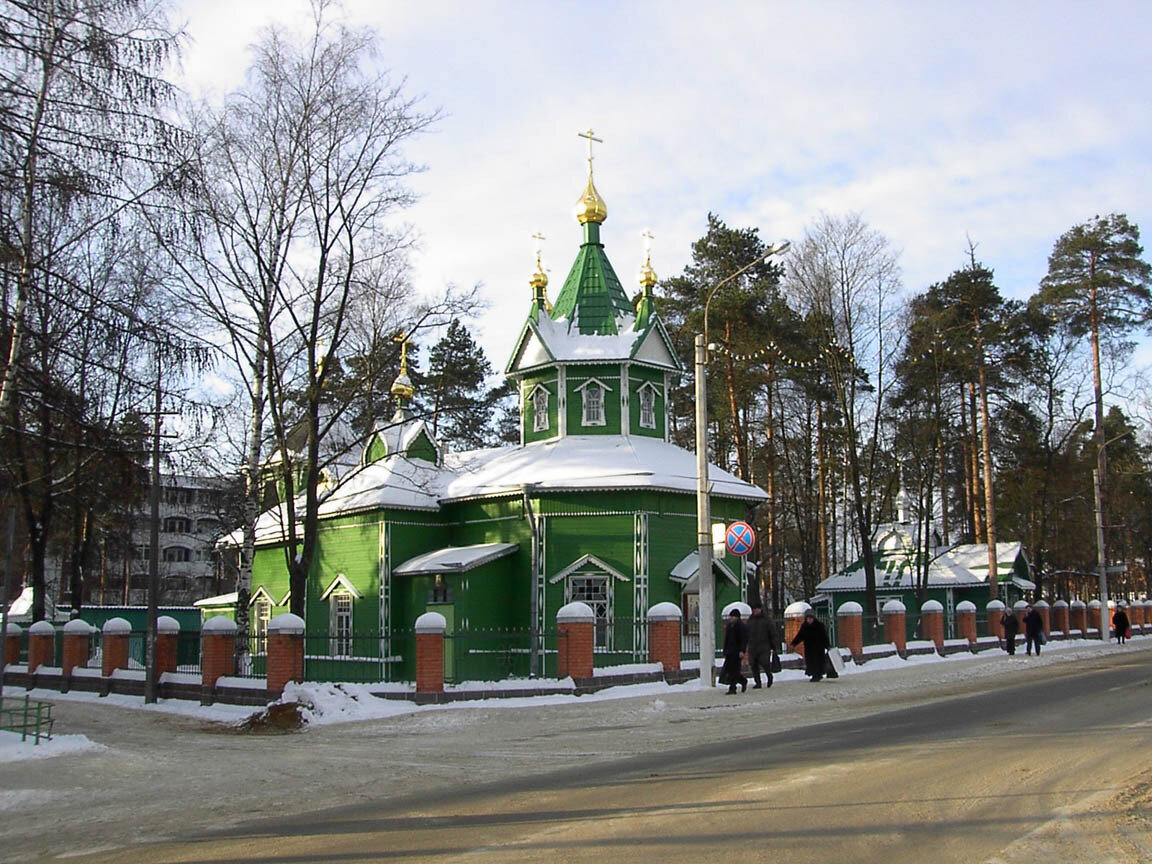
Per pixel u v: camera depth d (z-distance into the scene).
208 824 11.57
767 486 55.12
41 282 16.28
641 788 12.12
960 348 50.84
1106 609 49.72
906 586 55.50
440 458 40.16
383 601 35.84
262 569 43.06
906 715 18.95
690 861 8.61
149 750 18.14
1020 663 34.00
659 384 38.44
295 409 31.86
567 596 33.84
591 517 34.06
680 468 35.47
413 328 30.20
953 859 8.59
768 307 49.97
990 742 14.97
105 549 57.94
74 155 15.85
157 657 28.58
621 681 25.64
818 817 10.10
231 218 28.06
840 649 32.81
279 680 24.81
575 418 37.31
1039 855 8.70
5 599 18.30
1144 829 9.49
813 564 56.94
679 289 52.94
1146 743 14.62
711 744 16.25
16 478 22.94
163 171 17.03
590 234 39.72
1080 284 56.38
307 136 28.70
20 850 10.70
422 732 19.91
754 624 25.92
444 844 9.60
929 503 50.69
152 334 16.91
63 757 16.94
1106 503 58.88
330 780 14.37
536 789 12.55
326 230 29.00
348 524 37.88
